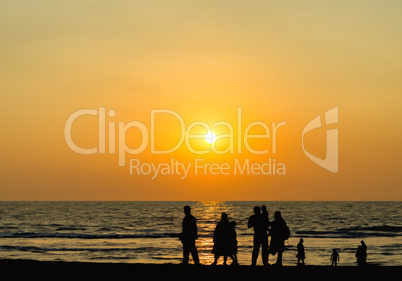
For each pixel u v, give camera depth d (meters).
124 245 51.78
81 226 87.62
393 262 38.66
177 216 121.69
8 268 17.89
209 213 136.25
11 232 74.25
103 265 18.69
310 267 19.28
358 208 182.38
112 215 127.31
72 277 15.79
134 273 16.44
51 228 83.12
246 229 78.69
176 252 44.47
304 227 86.69
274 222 18.03
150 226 87.88
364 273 16.77
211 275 15.82
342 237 65.12
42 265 18.83
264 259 17.62
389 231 77.12
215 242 17.58
